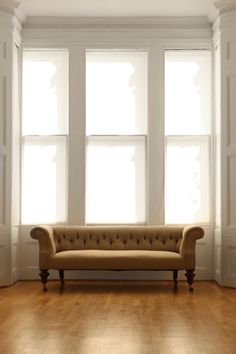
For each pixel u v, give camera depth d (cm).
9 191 837
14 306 664
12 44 849
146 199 912
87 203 915
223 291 787
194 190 910
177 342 483
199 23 919
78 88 914
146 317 596
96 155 917
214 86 910
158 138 910
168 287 828
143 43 916
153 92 912
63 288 814
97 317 596
